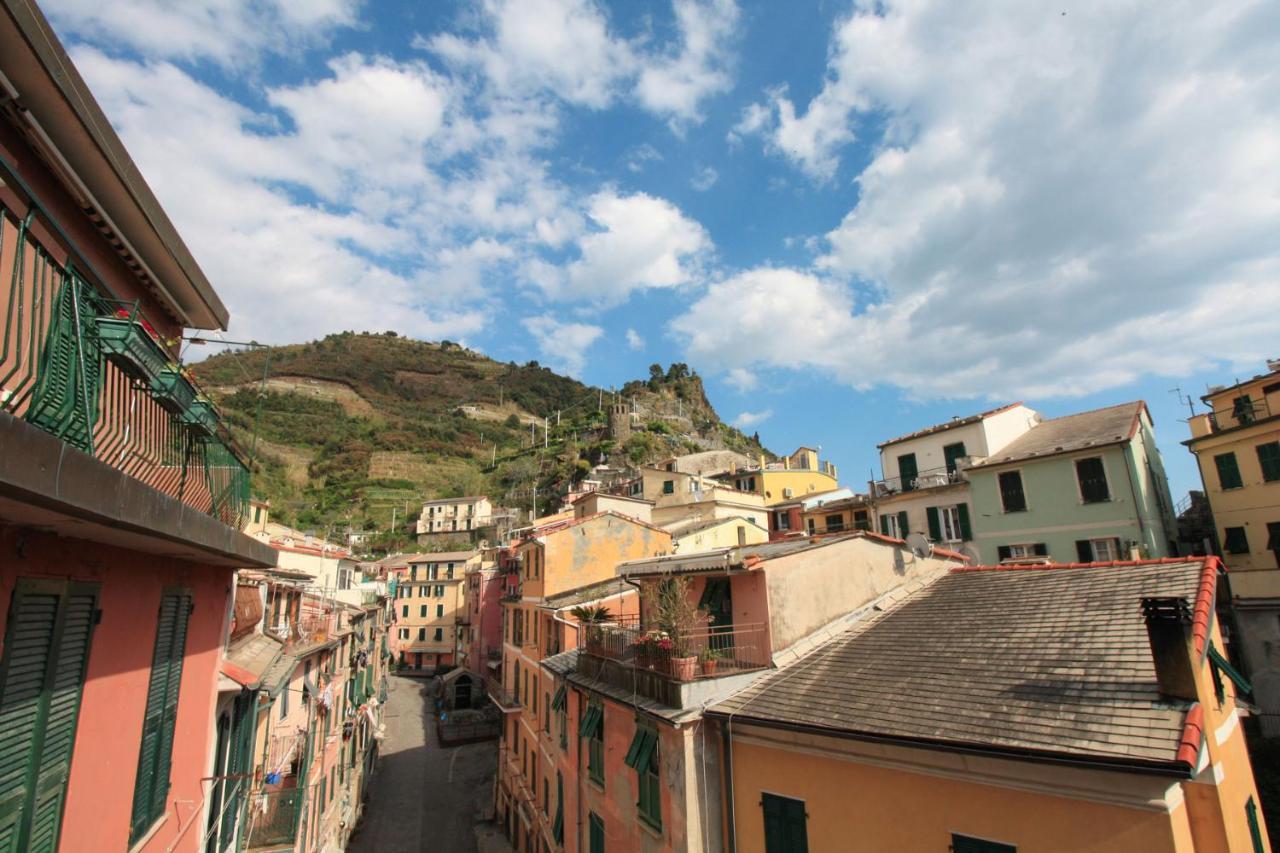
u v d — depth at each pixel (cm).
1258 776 1792
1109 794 749
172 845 788
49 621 501
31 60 498
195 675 873
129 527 483
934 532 3064
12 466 330
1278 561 2294
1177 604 816
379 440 12038
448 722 4584
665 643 1269
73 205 686
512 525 8769
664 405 13738
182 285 896
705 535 3384
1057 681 914
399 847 2820
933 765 890
